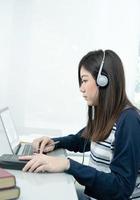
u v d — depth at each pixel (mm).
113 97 1199
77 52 2271
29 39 2260
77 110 2291
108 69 1206
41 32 2262
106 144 1192
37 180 977
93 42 2264
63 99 2287
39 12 2254
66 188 913
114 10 2244
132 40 2254
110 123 1183
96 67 1227
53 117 2291
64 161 1081
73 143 1554
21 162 1103
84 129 1542
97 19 2252
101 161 1203
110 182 1044
